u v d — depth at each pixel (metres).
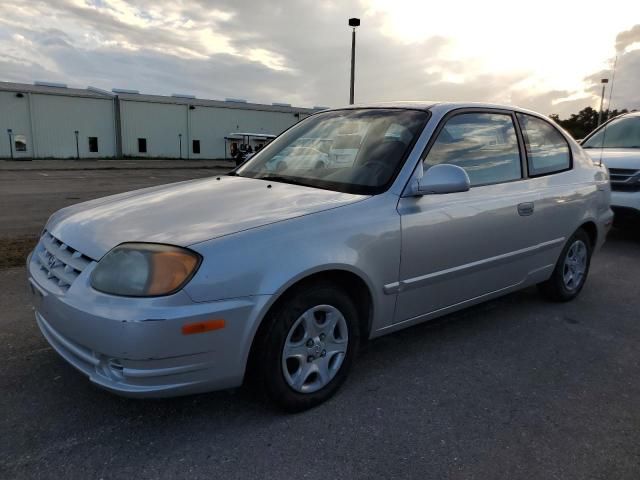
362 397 2.85
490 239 3.42
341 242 2.60
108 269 2.26
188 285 2.17
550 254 4.08
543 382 3.09
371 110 3.65
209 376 2.29
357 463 2.29
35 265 2.78
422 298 3.13
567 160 4.31
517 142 3.83
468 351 3.49
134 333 2.11
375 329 2.93
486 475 2.24
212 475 2.19
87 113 40.22
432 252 3.06
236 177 3.55
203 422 2.56
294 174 3.35
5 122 36.72
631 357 3.47
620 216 6.82
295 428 2.53
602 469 2.30
